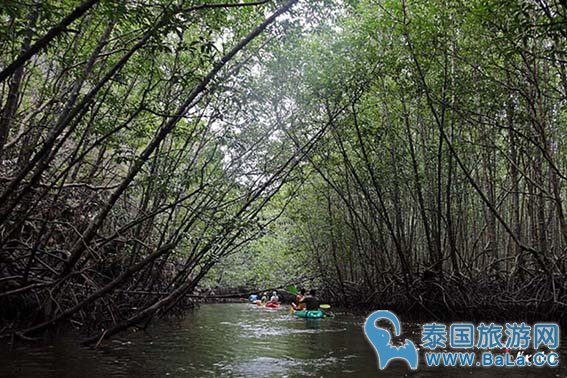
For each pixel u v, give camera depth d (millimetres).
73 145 11180
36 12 5711
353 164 16578
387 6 11016
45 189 8078
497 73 11617
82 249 7629
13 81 6137
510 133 11438
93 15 7062
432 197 14805
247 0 8836
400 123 14711
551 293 11844
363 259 20547
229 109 9586
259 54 10594
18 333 8102
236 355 8172
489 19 8914
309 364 7453
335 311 21219
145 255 12031
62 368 6527
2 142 6070
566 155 14375
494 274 13953
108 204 7570
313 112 13164
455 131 13898
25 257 8195
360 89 11883
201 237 10234
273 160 12461
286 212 22328
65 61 7648
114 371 6480
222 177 10883
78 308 8141
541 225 12180
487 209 15242
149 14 5602
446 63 10914
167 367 6898
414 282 14742
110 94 8516
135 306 12328
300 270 27953
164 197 11438
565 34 6914
